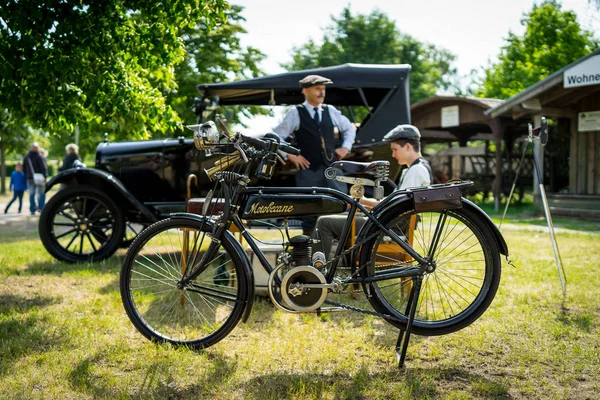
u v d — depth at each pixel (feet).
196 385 9.45
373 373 9.99
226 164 11.11
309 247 10.59
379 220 10.62
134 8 16.63
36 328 12.24
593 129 44.73
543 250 23.21
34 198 44.55
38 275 18.20
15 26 14.37
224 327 10.90
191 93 47.93
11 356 10.53
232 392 9.20
